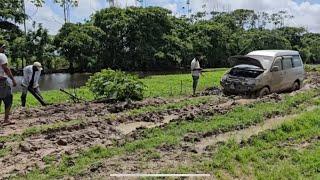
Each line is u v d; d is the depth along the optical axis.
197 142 10.89
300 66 20.67
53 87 37.03
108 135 11.77
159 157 9.52
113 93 17.47
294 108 15.44
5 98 12.46
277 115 14.32
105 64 59.06
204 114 14.07
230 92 18.55
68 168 8.70
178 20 66.50
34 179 8.13
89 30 56.84
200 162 9.24
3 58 12.01
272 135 11.30
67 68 57.69
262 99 16.89
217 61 67.06
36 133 11.73
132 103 16.14
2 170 8.80
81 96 20.27
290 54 20.11
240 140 11.11
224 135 11.67
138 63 59.47
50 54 55.69
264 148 10.46
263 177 8.38
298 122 12.54
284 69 19.36
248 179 8.39
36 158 9.58
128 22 58.22
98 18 60.03
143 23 58.97
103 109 15.49
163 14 60.50
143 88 18.30
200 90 22.42
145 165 8.98
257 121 13.12
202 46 63.53
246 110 14.62
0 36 46.25
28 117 14.09
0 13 48.31
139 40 58.72
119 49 59.44
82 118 13.88
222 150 9.98
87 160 9.20
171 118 14.21
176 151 10.03
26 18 51.69
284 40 73.69
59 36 56.53
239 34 74.50
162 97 18.91
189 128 11.83
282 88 19.36
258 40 71.88
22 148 10.16
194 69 19.89
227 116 13.62
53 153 9.84
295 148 10.46
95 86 17.89
